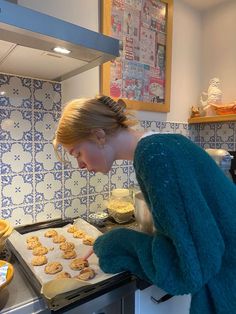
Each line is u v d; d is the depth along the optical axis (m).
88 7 1.21
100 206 1.32
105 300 0.72
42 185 1.13
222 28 1.66
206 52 1.75
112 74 1.30
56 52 0.74
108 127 0.73
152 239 0.70
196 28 1.74
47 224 1.14
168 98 1.56
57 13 1.11
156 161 0.58
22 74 1.01
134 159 0.64
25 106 1.05
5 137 1.02
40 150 1.11
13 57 0.78
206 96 1.72
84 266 0.83
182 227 0.56
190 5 1.68
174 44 1.61
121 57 1.33
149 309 0.85
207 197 0.62
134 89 1.40
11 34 0.61
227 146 1.63
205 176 0.62
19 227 1.08
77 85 1.20
